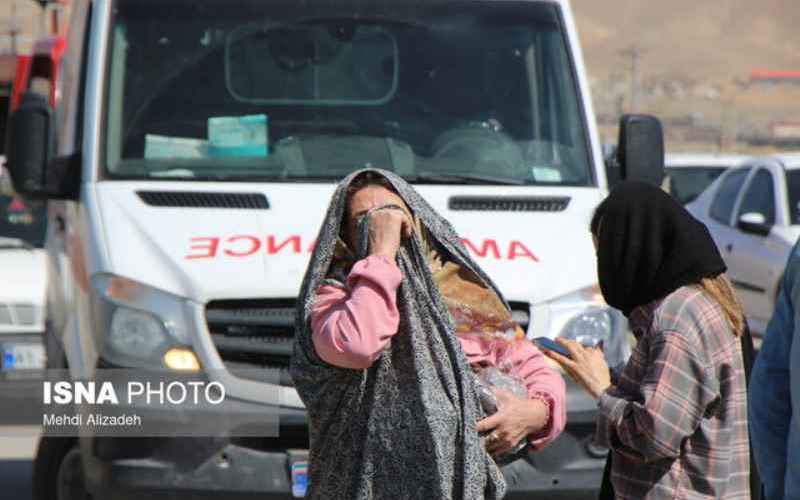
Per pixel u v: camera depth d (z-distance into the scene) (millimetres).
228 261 17672
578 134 20656
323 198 19031
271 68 20406
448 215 19031
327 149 19922
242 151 19797
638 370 11609
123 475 17094
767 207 41594
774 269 39656
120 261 17797
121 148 19672
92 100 19859
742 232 41719
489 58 20953
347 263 11242
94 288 17781
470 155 20219
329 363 10781
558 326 17906
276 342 17406
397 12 21016
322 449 11094
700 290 11500
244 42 20484
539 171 20234
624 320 18266
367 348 10539
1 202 32531
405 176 19844
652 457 11336
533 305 17844
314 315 10906
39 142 19422
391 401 10891
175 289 17500
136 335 17406
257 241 18047
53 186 19484
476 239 18531
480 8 21312
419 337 10914
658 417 11211
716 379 11359
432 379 10891
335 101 20375
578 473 17359
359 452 10961
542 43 21156
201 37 20453
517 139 20484
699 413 11297
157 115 19938
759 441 11984
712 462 11469
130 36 20359
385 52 20781
